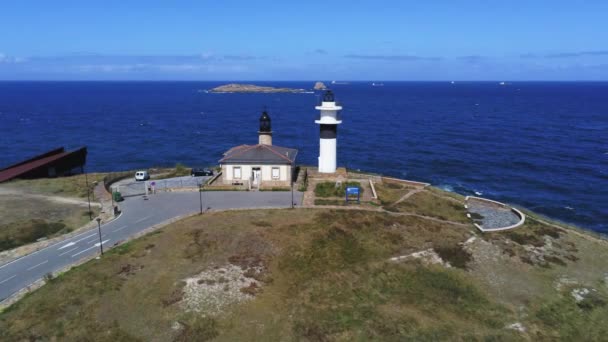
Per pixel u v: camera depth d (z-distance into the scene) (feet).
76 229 134.41
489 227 148.25
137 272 102.32
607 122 530.27
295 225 128.26
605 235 176.65
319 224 129.49
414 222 139.23
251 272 104.22
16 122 552.82
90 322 84.94
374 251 119.44
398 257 118.11
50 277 101.09
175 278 100.07
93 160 327.88
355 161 310.04
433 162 307.37
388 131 454.40
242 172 178.09
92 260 108.78
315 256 112.98
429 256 120.06
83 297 92.43
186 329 84.53
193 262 107.45
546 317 100.27
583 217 200.64
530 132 445.37
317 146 377.50
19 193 175.83
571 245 138.62
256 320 88.63
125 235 126.52
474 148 357.00
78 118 604.08
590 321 100.42
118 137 433.48
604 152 339.16
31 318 85.51
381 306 97.04
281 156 178.40
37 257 113.39
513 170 284.41
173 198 163.22
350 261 113.29
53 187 185.68
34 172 211.82
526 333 93.61
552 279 116.88
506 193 235.81
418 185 195.72
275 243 117.08
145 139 419.95
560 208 211.82
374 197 163.43
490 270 117.70
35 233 130.82
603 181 258.16
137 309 89.51
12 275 103.86
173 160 328.29
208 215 139.33
